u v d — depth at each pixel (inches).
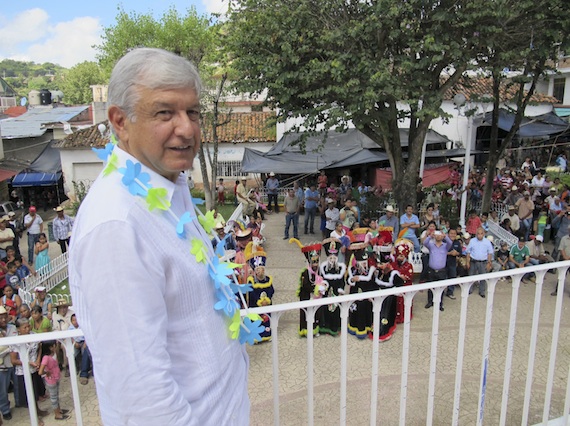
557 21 432.8
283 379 260.1
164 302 50.4
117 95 52.7
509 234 493.7
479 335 306.0
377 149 802.8
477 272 396.2
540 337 296.8
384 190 757.3
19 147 1023.6
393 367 266.4
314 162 724.0
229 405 59.8
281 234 674.8
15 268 432.8
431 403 109.8
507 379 115.6
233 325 61.0
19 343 81.4
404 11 433.1
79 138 961.5
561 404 208.4
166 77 51.2
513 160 984.9
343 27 450.6
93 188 53.6
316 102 504.4
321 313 319.3
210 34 710.5
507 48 474.3
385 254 414.0
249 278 312.5
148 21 762.8
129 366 45.5
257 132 955.3
